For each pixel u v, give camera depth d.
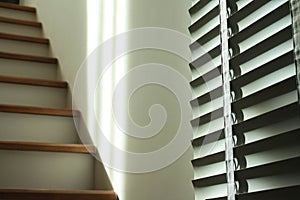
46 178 2.52
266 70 1.17
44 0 3.91
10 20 3.83
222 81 1.34
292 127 1.09
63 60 3.30
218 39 1.44
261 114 1.17
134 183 1.98
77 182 2.57
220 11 1.39
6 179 2.45
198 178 1.45
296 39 1.05
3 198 2.12
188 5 1.67
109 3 2.44
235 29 1.33
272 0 1.20
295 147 1.07
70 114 2.88
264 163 1.16
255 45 1.22
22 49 3.63
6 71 3.33
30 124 2.81
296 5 1.06
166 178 1.72
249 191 1.20
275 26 1.18
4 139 2.74
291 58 1.09
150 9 1.95
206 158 1.40
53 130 2.85
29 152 2.52
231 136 1.28
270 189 1.11
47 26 3.78
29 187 2.48
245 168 1.20
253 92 1.24
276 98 1.14
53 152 2.56
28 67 3.40
